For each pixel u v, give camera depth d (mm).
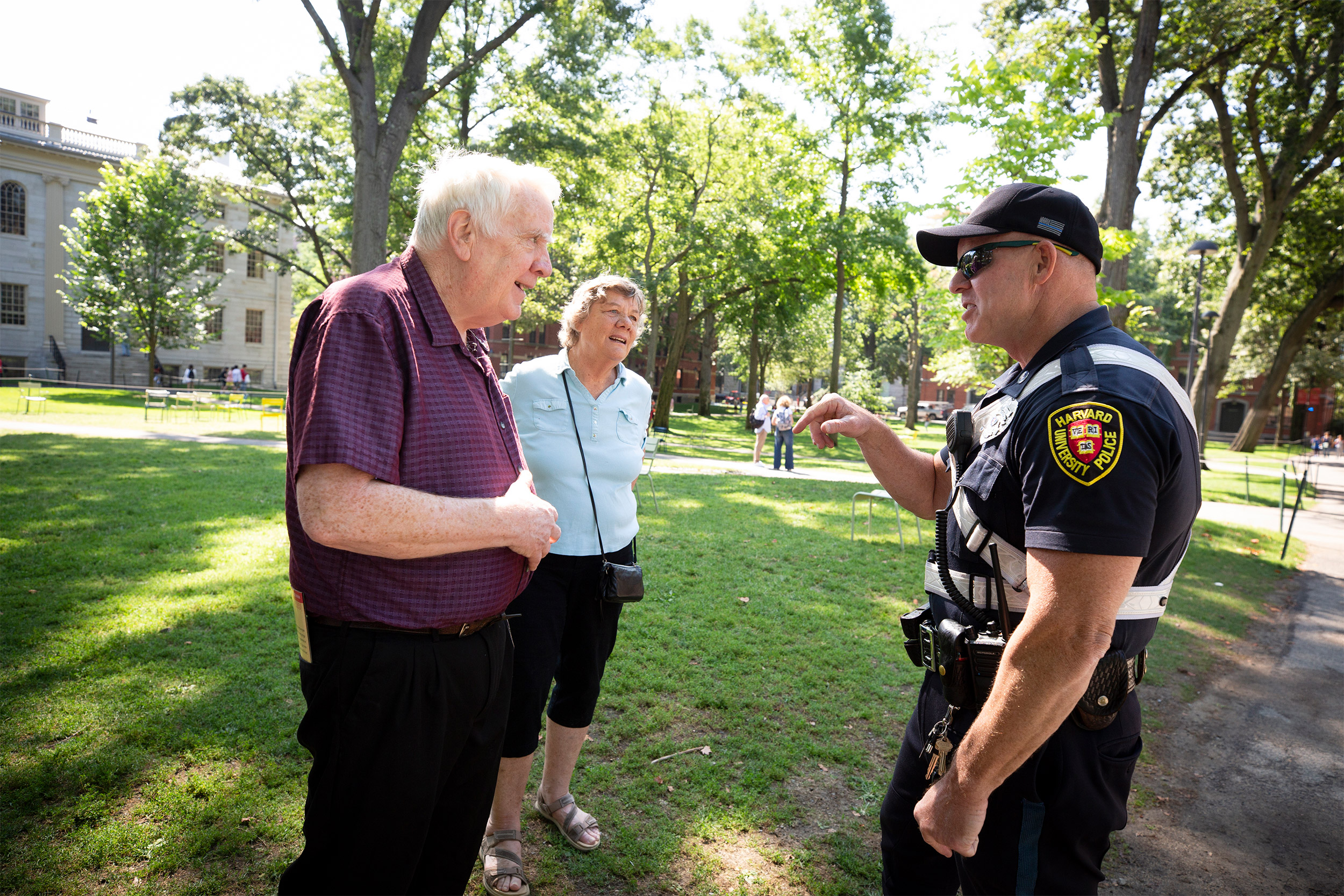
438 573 1491
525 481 1717
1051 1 17297
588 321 2576
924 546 8211
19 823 2594
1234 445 31031
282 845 2574
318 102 23844
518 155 20859
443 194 1547
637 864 2598
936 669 1532
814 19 21984
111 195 30953
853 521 8258
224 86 23578
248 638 4383
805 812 2994
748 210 25453
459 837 1733
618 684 4082
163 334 32688
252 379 43969
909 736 1743
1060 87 11172
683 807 2971
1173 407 1278
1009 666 1237
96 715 3367
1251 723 4164
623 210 26219
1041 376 1380
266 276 44156
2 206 37406
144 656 4051
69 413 20656
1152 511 1192
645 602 5660
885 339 63375
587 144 21406
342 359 1356
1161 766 3637
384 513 1334
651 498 10727
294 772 2992
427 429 1464
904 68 21312
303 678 1538
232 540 6719
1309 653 5430
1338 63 19297
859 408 2029
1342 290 27469
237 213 42094
